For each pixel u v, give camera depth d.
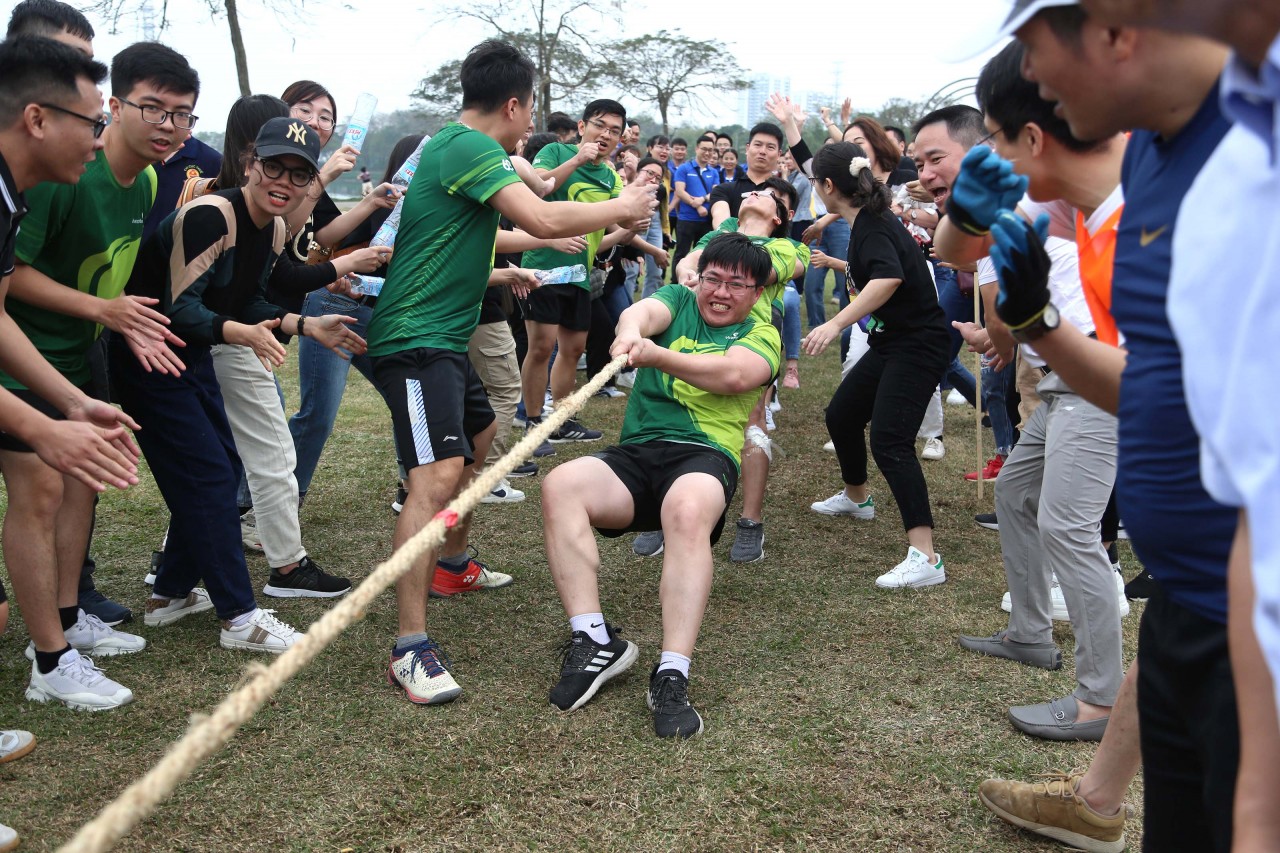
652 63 26.19
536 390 6.35
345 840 2.51
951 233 2.20
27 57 2.53
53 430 2.38
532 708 3.18
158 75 2.97
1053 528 3.03
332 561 4.46
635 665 3.50
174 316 3.21
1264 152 1.07
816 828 2.60
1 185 2.42
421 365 3.34
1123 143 2.25
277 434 3.96
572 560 3.23
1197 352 1.13
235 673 3.38
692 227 12.20
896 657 3.61
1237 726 1.47
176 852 2.45
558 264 6.17
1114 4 1.07
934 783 2.81
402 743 2.96
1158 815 1.76
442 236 3.32
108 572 4.28
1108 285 2.20
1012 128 2.28
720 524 3.34
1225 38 1.03
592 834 2.55
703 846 2.51
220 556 3.47
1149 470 1.53
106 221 3.08
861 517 5.18
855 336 5.40
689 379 3.32
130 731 2.99
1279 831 1.18
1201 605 1.52
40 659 3.13
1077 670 3.07
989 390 5.88
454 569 4.09
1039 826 2.54
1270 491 1.02
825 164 4.38
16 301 3.04
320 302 4.46
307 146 3.31
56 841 2.47
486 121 3.45
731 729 3.07
